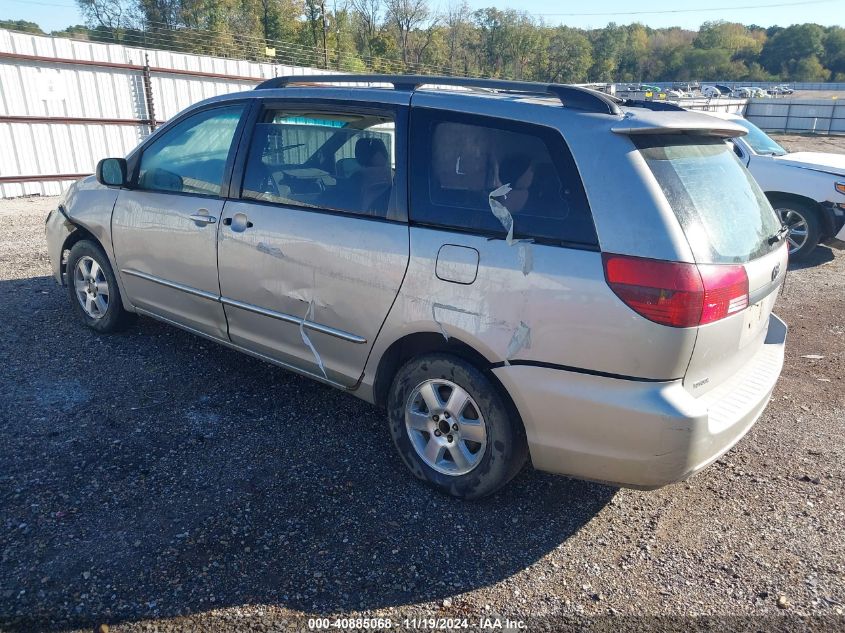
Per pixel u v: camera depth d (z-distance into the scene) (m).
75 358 4.68
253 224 3.79
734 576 2.85
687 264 2.62
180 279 4.30
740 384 3.19
